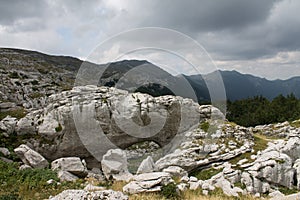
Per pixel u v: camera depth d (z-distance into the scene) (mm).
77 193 12133
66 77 66500
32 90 45969
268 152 23672
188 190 16141
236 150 26219
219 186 17984
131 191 14203
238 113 77688
